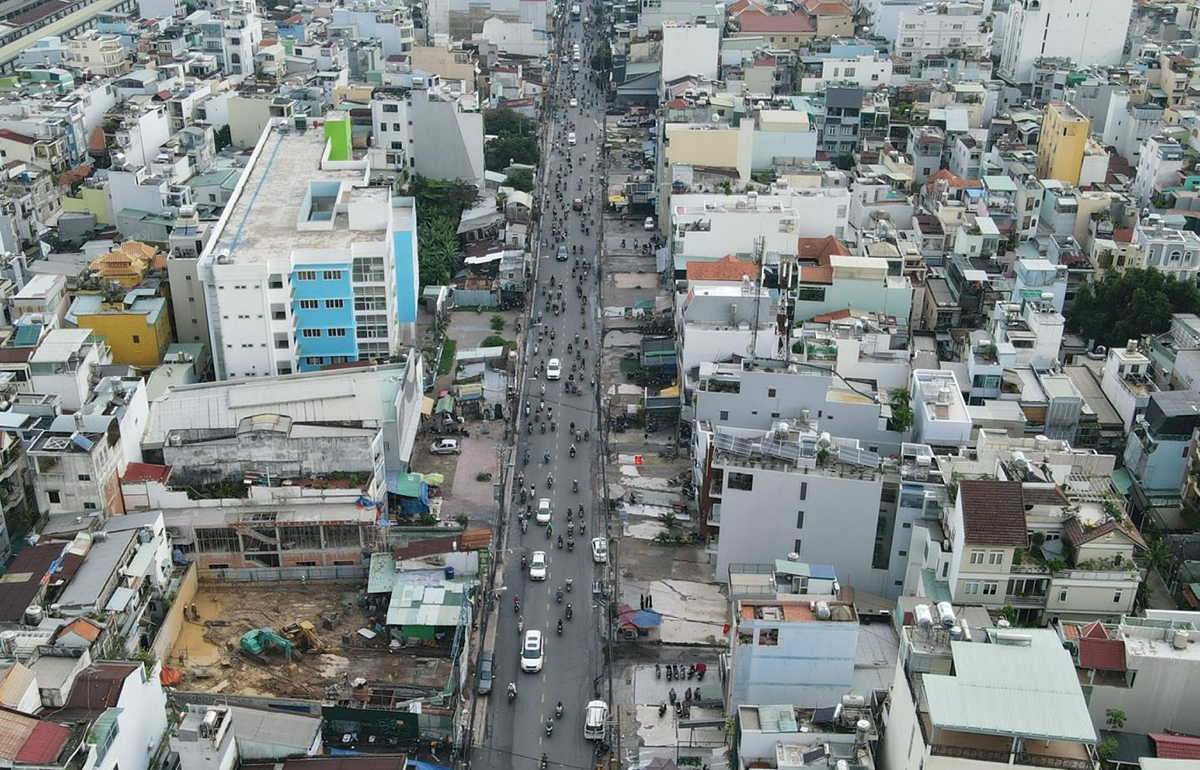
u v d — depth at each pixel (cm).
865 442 15900
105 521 14100
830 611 11662
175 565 14625
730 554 14800
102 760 9962
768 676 11731
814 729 10444
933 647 9931
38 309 18838
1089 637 10956
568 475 17625
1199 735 10825
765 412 16138
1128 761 10069
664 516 16400
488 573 15175
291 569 15012
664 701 13075
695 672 13450
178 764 10956
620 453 18150
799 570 12494
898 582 14375
